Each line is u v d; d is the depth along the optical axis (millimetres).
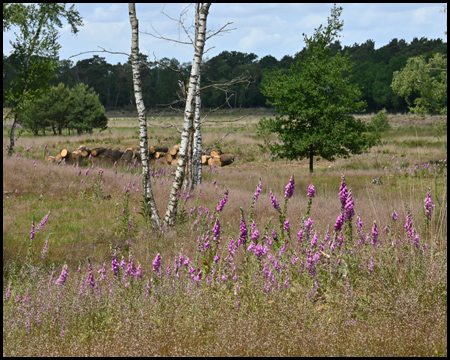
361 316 4664
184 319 4812
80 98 62250
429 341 4156
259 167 33156
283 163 35844
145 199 12656
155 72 139500
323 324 4363
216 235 6312
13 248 10453
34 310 5582
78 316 5363
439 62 36531
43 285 6770
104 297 5730
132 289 5781
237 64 171750
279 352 4027
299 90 27984
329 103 27359
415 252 5672
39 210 14297
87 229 12414
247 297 4969
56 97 61031
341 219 5555
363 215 11461
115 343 4480
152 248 10477
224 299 4965
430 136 49250
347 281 5211
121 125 79250
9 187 16391
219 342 4188
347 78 28078
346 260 5492
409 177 24000
